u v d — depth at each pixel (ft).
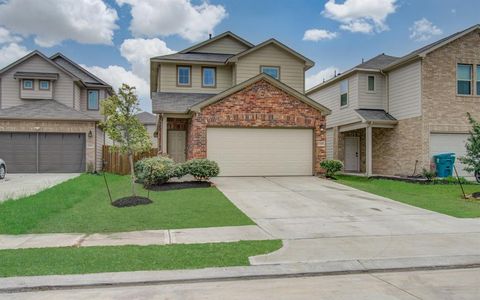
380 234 25.59
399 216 31.48
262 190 43.70
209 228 26.91
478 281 17.29
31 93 77.82
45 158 67.26
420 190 46.34
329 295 15.47
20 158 66.59
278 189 44.57
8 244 22.59
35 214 29.76
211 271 18.16
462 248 22.38
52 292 15.92
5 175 58.70
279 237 24.63
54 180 54.49
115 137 35.40
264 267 18.83
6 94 77.66
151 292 15.89
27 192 42.06
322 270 18.58
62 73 79.71
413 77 58.49
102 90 88.69
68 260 19.39
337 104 74.23
